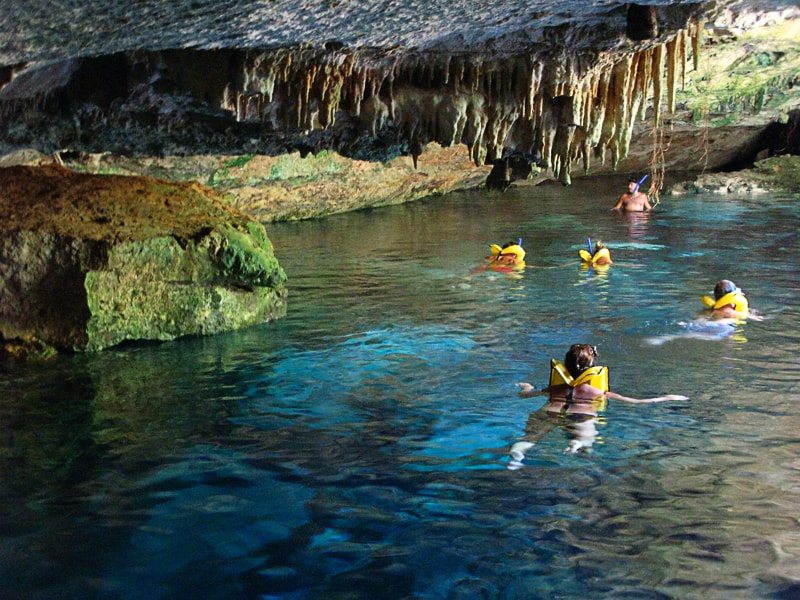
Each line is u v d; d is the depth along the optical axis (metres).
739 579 3.93
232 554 4.24
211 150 11.53
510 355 7.56
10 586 3.95
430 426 5.90
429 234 14.97
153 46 6.66
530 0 6.94
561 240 14.12
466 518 4.57
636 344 7.84
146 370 7.23
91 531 4.45
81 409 6.28
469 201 19.94
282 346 7.95
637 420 5.92
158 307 8.12
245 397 6.54
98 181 9.05
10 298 7.77
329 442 5.64
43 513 4.64
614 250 12.98
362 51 8.30
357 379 6.96
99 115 9.05
